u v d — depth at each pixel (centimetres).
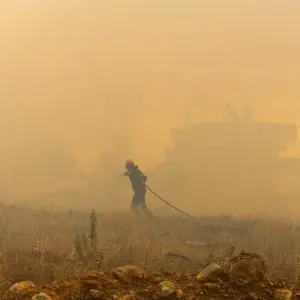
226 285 456
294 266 858
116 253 1030
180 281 476
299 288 464
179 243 1202
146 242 1177
